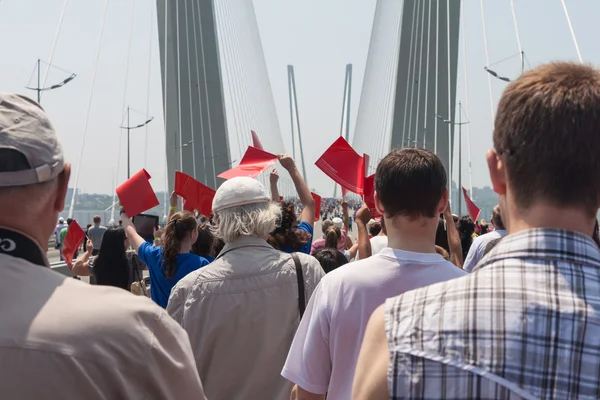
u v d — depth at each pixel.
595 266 1.06
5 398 1.18
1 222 1.33
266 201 2.79
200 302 2.60
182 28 34.16
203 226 4.41
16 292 1.26
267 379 2.61
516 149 1.13
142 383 1.29
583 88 1.11
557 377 0.99
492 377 1.00
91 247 5.10
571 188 1.08
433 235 2.20
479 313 1.05
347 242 7.96
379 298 2.05
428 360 1.05
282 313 2.62
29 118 1.35
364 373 1.16
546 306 1.02
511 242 1.12
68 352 1.20
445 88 33.81
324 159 4.29
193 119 33.34
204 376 2.62
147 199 4.27
